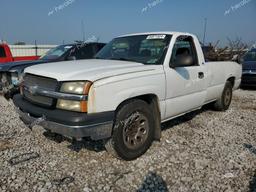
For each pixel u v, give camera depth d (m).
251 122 5.21
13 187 2.81
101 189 2.80
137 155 3.46
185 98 4.19
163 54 3.86
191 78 4.27
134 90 3.22
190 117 5.48
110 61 3.85
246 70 9.42
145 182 2.94
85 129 2.81
